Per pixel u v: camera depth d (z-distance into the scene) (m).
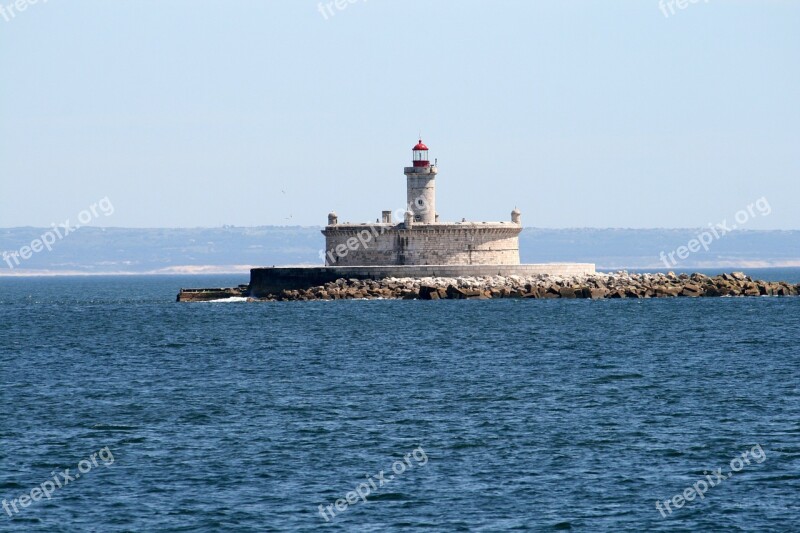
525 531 123.25
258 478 142.00
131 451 155.75
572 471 144.50
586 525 124.88
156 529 124.12
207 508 130.50
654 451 154.38
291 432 166.62
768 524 125.00
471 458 150.88
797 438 161.50
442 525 124.88
